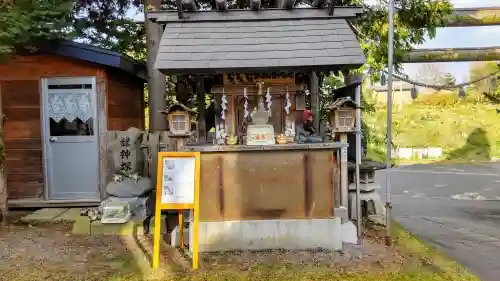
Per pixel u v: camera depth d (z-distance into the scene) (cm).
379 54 762
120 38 911
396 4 768
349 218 598
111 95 698
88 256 471
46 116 679
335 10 541
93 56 643
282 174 491
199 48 495
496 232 613
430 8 765
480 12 914
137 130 613
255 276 413
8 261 454
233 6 795
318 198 493
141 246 505
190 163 439
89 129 680
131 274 420
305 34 516
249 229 489
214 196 489
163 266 441
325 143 491
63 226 587
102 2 913
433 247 520
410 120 2469
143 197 576
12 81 677
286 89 534
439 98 2853
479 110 2508
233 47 496
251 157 489
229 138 510
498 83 1703
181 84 604
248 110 545
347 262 453
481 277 416
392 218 727
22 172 684
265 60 472
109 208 546
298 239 491
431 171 1567
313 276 413
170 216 573
